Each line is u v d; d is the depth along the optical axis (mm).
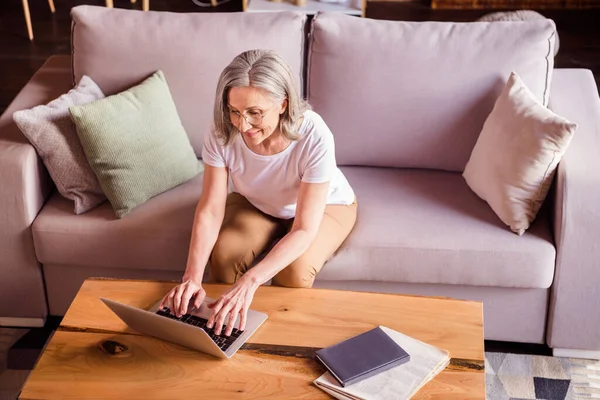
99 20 2787
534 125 2396
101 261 2572
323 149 2182
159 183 2615
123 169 2541
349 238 2463
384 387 1812
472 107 2670
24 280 2643
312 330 2004
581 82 2869
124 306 1889
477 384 1837
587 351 2584
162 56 2748
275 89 2006
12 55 4590
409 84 2676
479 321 2031
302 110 2148
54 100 2643
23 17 5070
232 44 2734
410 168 2814
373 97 2689
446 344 1958
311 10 4402
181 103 2768
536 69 2652
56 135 2555
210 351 1914
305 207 2199
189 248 2402
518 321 2557
